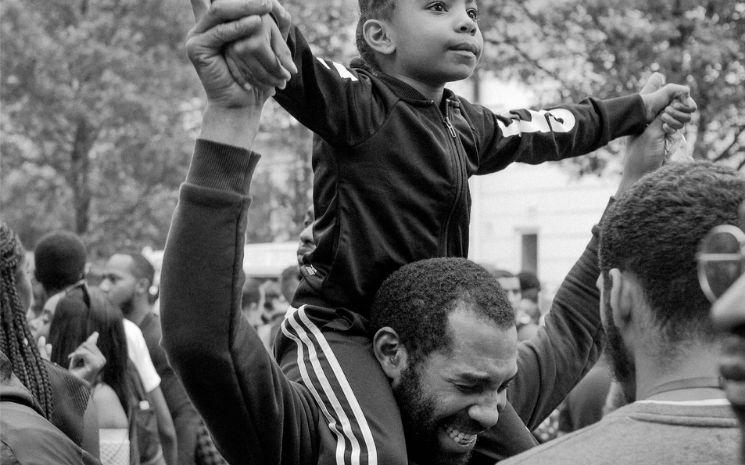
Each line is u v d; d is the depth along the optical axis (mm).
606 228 2264
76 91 17234
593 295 3752
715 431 2035
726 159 11695
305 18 15836
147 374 6172
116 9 17750
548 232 19844
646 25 11336
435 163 3201
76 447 2740
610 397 3793
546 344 3660
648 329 2164
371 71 3322
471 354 2977
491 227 20422
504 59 11969
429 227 3219
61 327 5270
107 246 18078
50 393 3295
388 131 3154
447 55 3232
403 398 3045
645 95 3846
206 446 6754
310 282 3197
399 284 3072
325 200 3201
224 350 2625
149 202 18547
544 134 3617
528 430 3477
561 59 11883
